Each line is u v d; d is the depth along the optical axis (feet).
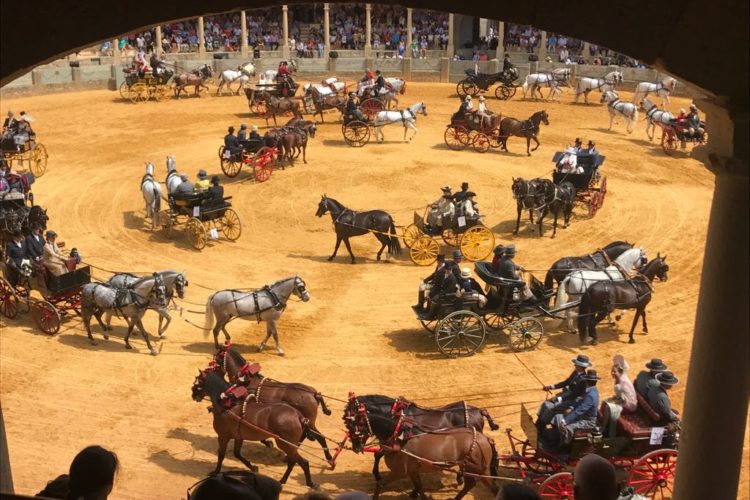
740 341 21.24
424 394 57.31
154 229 93.09
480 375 60.29
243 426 45.24
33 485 45.32
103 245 87.92
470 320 65.05
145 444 50.55
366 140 133.18
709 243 21.47
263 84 151.43
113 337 66.74
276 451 50.42
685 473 22.66
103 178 112.47
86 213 98.32
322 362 62.34
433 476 47.70
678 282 79.82
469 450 42.19
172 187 90.63
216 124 145.48
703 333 21.76
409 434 42.42
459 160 121.90
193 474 47.16
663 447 42.09
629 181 113.60
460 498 43.39
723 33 19.75
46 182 110.42
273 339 66.80
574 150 102.47
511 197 105.40
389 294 76.33
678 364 62.34
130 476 46.68
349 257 86.43
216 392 45.93
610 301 64.23
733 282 20.88
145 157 123.24
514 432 51.98
